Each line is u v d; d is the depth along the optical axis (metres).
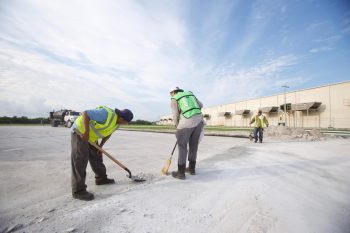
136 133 17.98
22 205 2.31
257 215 2.06
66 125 27.12
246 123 36.69
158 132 19.12
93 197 2.52
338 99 22.98
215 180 3.31
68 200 2.46
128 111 2.99
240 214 2.09
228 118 41.56
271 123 31.58
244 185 3.03
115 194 2.68
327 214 2.09
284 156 5.53
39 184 3.09
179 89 3.97
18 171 3.87
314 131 13.16
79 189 2.50
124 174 3.74
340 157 5.32
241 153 6.14
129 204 2.32
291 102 28.52
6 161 4.82
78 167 2.51
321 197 2.55
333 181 3.22
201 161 4.91
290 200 2.45
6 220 1.95
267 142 10.07
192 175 3.65
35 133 15.34
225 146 8.12
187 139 3.46
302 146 7.99
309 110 26.02
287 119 29.02
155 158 5.47
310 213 2.11
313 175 3.57
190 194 2.66
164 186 3.00
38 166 4.30
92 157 2.99
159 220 1.95
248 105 36.41
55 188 2.91
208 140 11.18
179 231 1.76
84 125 2.53
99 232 1.73
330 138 12.36
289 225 1.86
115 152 6.51
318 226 1.85
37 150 6.63
